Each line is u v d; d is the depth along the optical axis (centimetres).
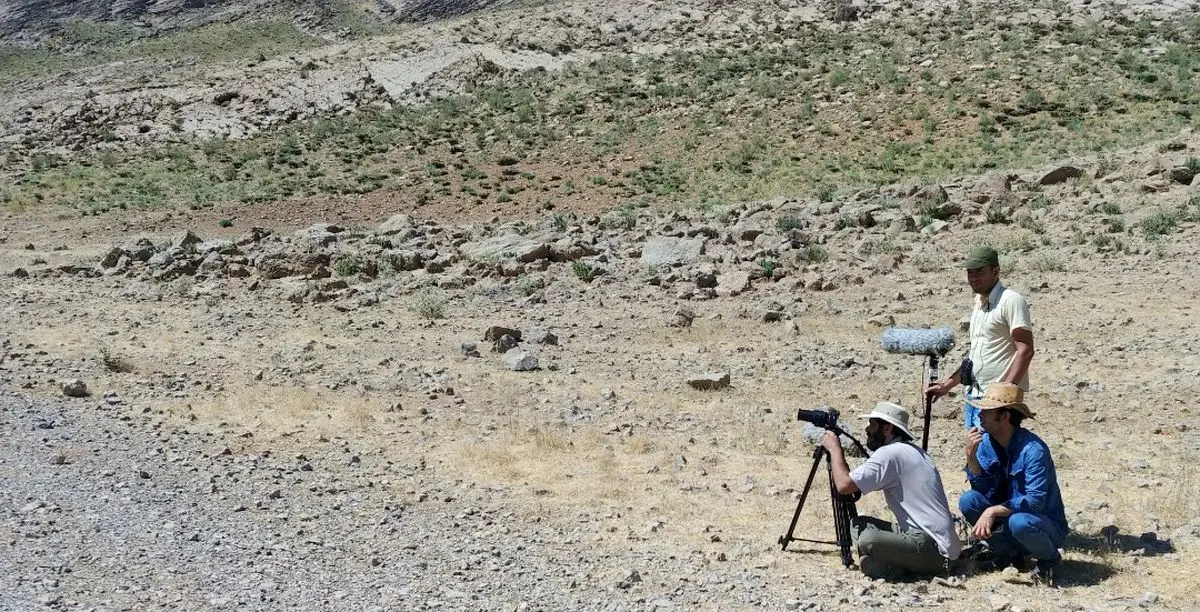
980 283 679
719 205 3153
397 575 656
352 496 814
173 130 5188
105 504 784
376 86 5541
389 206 3769
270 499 804
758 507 781
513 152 4322
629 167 4000
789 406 1084
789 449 938
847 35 5362
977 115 3900
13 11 11606
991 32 4944
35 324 1598
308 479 855
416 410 1082
